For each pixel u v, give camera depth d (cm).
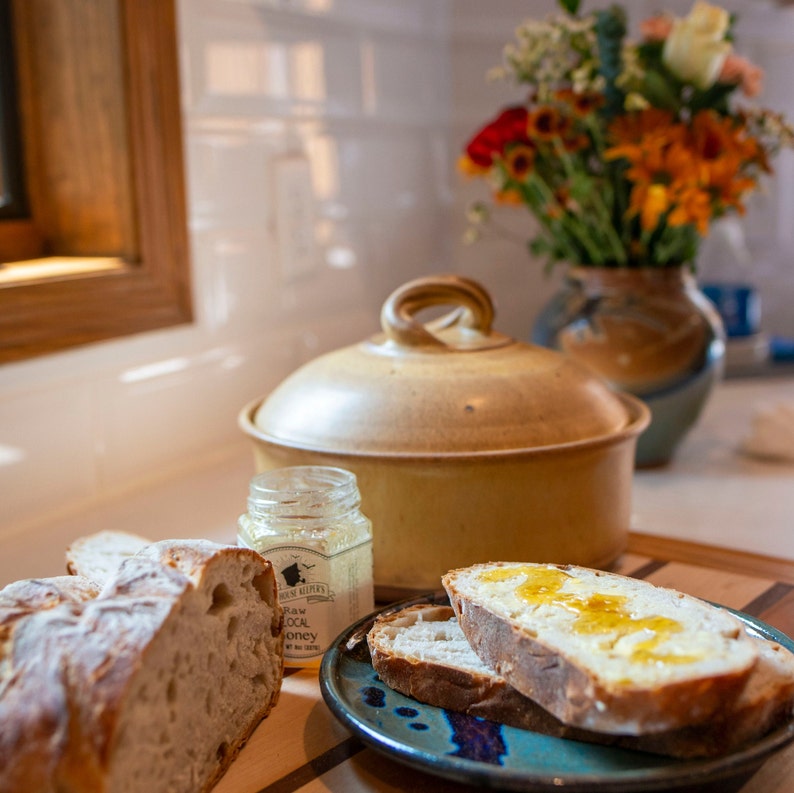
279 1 124
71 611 49
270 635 61
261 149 124
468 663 58
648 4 155
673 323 108
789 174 171
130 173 104
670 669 49
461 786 54
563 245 116
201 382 118
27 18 105
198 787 53
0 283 92
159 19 104
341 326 141
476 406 72
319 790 54
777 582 81
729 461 118
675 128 103
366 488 71
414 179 153
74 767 43
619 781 48
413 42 149
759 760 50
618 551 78
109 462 106
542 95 110
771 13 161
